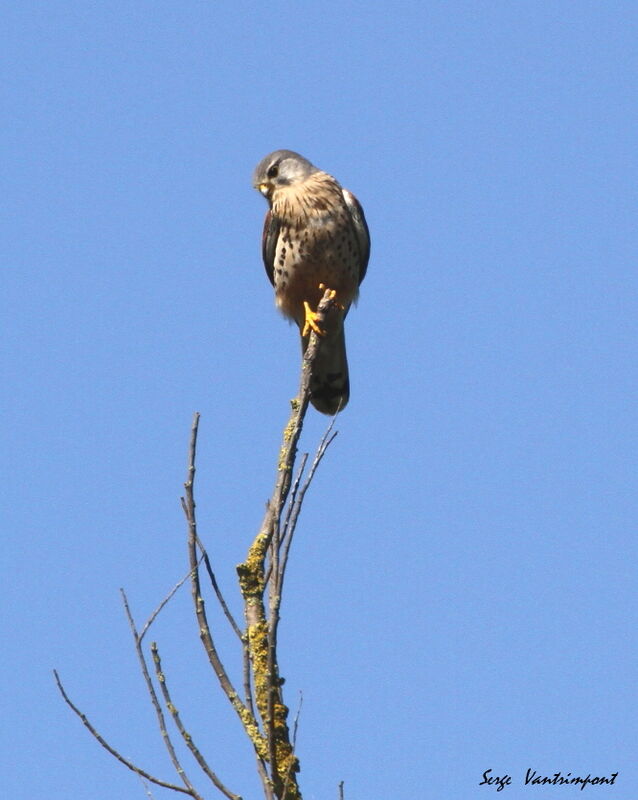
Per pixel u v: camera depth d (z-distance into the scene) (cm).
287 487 802
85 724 694
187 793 677
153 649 715
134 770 686
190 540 746
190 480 756
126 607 724
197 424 762
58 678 706
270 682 676
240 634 744
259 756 690
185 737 690
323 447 764
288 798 664
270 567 730
